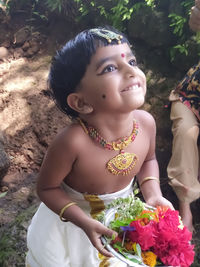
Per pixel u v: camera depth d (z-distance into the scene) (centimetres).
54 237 159
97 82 119
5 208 248
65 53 124
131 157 138
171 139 289
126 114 128
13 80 333
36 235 163
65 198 141
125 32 318
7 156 264
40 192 144
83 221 132
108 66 118
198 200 258
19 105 314
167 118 290
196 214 252
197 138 251
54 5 343
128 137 135
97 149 133
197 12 214
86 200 149
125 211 134
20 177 281
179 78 298
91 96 123
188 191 231
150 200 148
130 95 119
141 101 122
